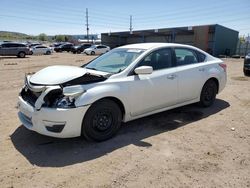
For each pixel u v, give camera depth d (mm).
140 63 4453
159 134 4379
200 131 4531
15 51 26703
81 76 3855
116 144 3984
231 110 5766
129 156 3609
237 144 4031
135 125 4777
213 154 3693
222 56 32719
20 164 3381
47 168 3287
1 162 3424
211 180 3057
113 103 4055
